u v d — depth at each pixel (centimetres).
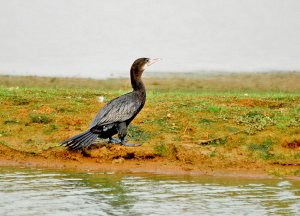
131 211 1226
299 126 1700
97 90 2416
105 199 1305
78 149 1627
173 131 1731
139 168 1570
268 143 1636
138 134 1720
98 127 1577
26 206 1255
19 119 1827
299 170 1539
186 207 1252
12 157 1650
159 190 1380
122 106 1587
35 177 1484
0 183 1423
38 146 1672
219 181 1467
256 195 1343
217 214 1209
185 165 1575
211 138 1669
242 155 1599
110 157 1608
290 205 1270
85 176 1501
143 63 1617
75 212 1220
